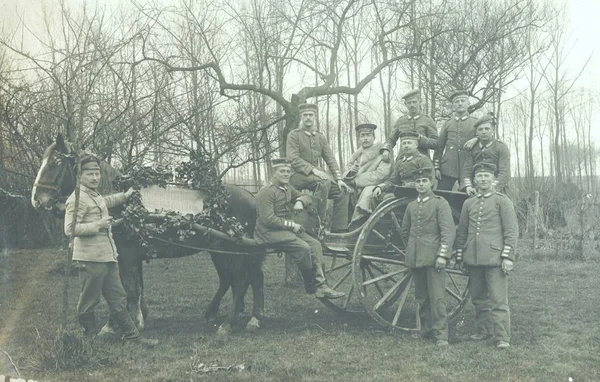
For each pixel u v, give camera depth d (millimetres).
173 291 10141
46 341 5395
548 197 17500
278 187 6590
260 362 5336
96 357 5285
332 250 6789
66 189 6137
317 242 6656
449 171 7254
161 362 5371
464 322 7367
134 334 5969
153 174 6312
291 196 6730
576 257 14289
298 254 6516
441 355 5535
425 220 6270
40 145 10125
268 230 6535
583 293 9281
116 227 6238
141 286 7031
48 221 12562
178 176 6496
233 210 6801
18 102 9641
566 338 6230
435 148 7344
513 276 11414
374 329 6844
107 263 5734
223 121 13211
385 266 10344
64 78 9492
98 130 9219
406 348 5871
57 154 6020
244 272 6840
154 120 10594
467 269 6430
